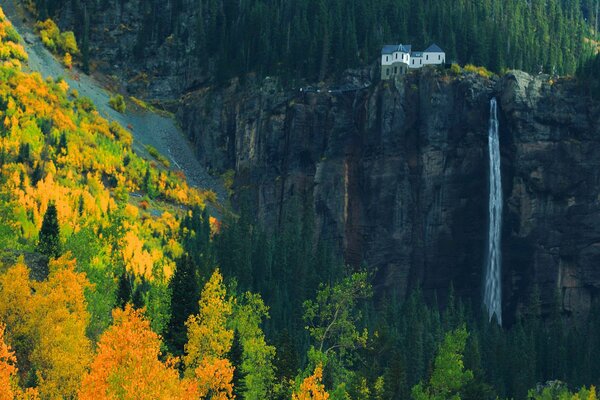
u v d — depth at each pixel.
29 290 166.50
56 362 149.25
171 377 127.25
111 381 123.00
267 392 177.12
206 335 163.50
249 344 179.50
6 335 159.12
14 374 139.62
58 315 161.75
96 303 183.00
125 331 128.50
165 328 178.00
